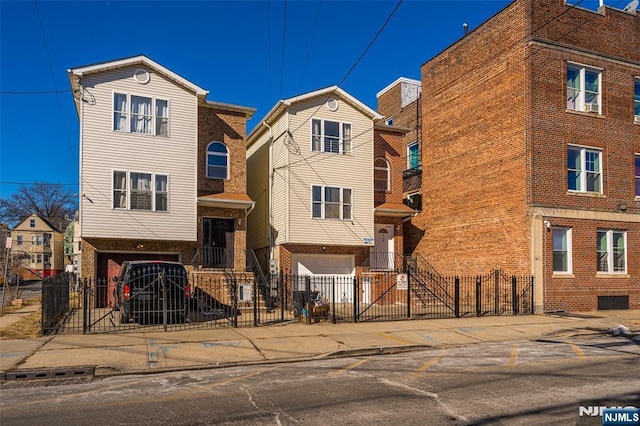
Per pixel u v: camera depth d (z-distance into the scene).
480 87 23.22
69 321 15.73
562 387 8.22
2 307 20.86
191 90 21.31
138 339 12.67
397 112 36.31
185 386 8.55
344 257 23.95
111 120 19.92
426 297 23.34
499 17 22.17
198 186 22.16
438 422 6.37
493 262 21.86
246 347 12.00
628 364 10.30
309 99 23.34
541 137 20.36
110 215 19.61
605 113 21.91
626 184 22.14
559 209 20.44
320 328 14.89
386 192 25.66
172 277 15.77
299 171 22.88
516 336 14.63
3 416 6.82
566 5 21.41
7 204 71.06
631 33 22.94
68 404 7.40
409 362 10.73
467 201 23.70
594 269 20.98
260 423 6.38
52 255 69.75
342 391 8.04
